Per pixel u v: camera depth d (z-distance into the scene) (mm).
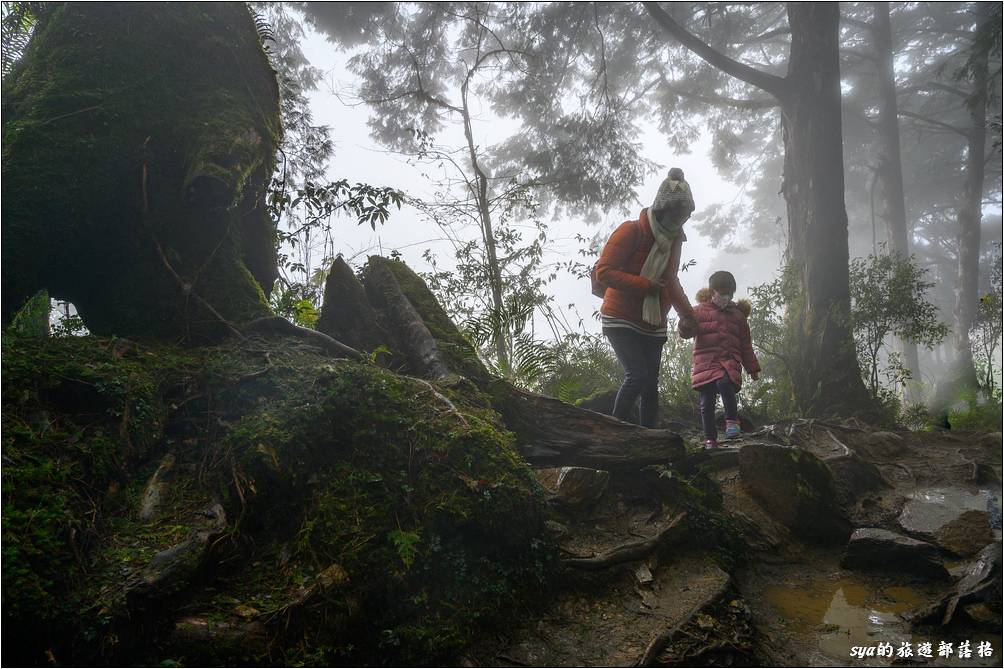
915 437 6492
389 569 2348
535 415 3643
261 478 2549
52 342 2986
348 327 4082
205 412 2900
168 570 2100
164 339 3617
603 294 4395
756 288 10531
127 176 3760
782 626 2834
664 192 4102
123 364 2889
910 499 4418
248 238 4473
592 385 6723
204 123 3924
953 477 4988
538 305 8055
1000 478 4965
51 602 1890
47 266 3570
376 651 2232
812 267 10445
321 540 2383
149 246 3809
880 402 9477
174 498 2512
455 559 2537
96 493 2383
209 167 3717
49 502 2139
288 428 2668
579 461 3479
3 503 2057
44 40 4020
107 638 1907
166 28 4090
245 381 3012
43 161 3521
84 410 2629
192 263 3863
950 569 3311
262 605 2146
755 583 3322
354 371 3041
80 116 3707
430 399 3117
